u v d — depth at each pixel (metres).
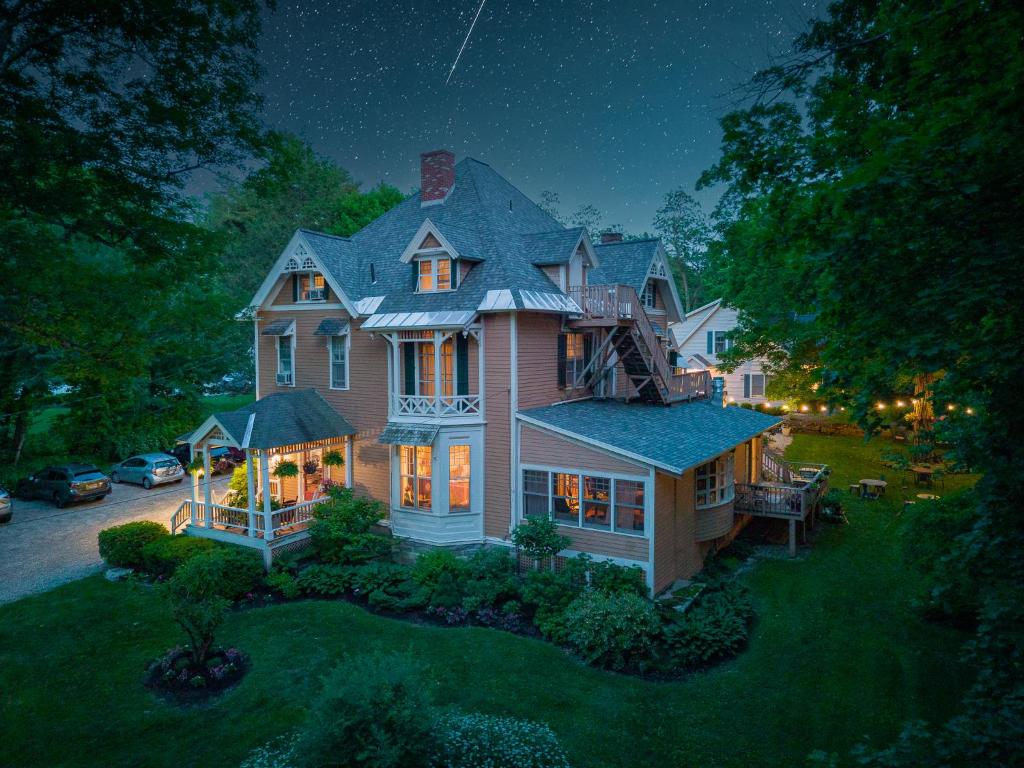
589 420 17.48
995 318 6.16
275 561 17.31
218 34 9.64
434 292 18.78
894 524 20.41
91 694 11.45
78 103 9.28
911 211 6.25
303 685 11.54
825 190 6.67
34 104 8.52
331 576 16.34
